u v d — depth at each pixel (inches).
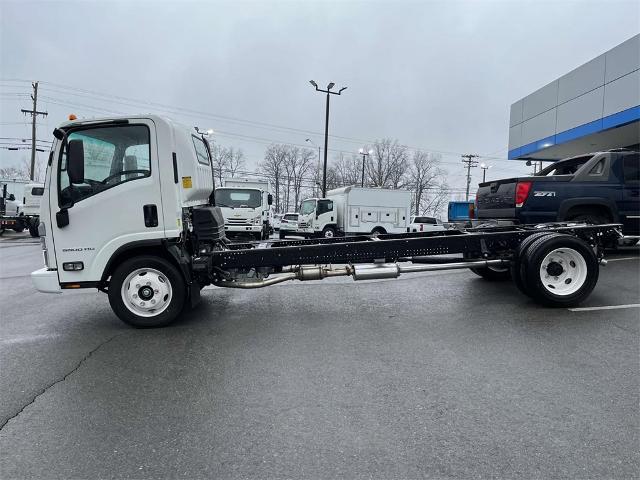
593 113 614.9
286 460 95.5
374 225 823.7
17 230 941.8
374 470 91.5
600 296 229.8
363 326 193.8
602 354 152.7
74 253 189.9
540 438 102.0
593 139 663.1
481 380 134.2
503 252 235.9
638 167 300.5
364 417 113.4
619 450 96.6
